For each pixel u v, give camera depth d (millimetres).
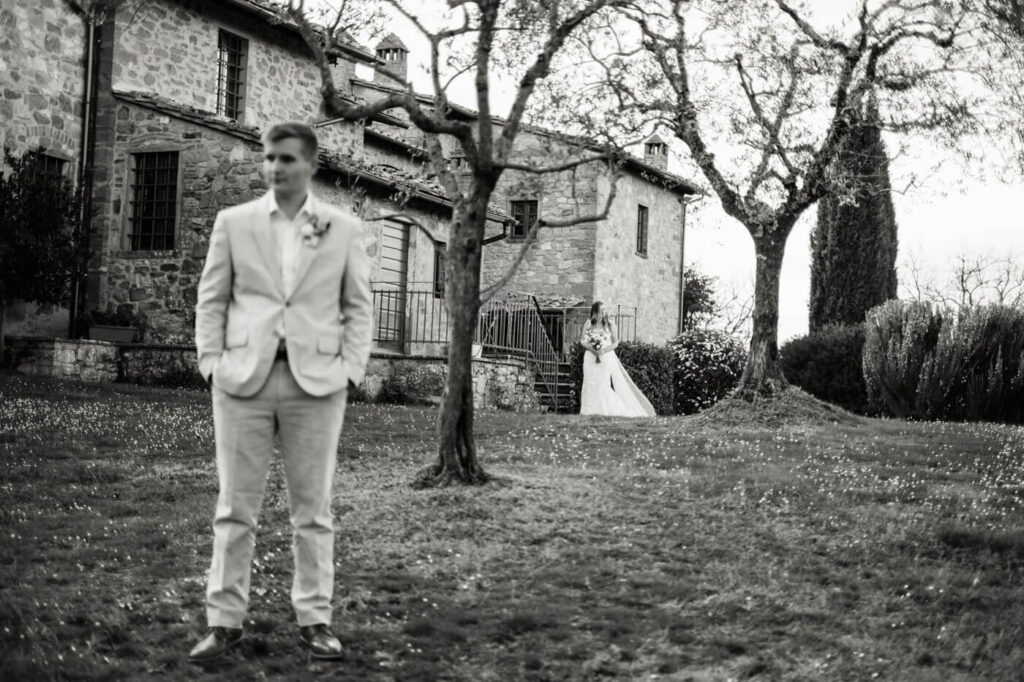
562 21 8578
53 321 16625
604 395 17266
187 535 6758
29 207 14188
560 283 26000
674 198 30734
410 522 6820
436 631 5090
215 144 16625
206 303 4523
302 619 4652
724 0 11242
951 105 12141
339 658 4625
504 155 7680
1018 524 7457
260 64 19422
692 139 12750
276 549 6441
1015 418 15953
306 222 4555
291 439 4539
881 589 6059
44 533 6766
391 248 19484
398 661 4734
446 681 4562
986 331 16172
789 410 12867
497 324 23094
